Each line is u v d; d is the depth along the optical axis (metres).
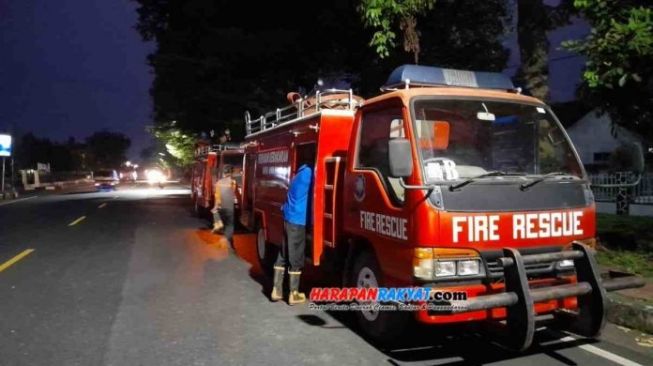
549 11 10.33
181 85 18.83
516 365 4.62
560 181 4.72
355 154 5.51
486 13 14.70
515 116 5.19
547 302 4.45
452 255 4.25
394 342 5.27
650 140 7.70
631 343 5.12
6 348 5.19
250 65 17.47
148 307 6.65
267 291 7.51
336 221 5.89
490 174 4.58
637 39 5.98
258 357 4.91
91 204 24.83
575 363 4.65
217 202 13.12
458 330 5.57
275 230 8.05
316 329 5.74
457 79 5.50
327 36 16.06
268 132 8.80
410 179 4.41
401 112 4.82
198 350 5.11
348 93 6.57
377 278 5.08
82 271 8.87
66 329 5.77
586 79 6.61
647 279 6.75
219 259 10.11
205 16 17.64
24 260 9.87
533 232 4.50
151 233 13.89
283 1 16.52
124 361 4.84
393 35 9.20
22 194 36.94
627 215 12.04
